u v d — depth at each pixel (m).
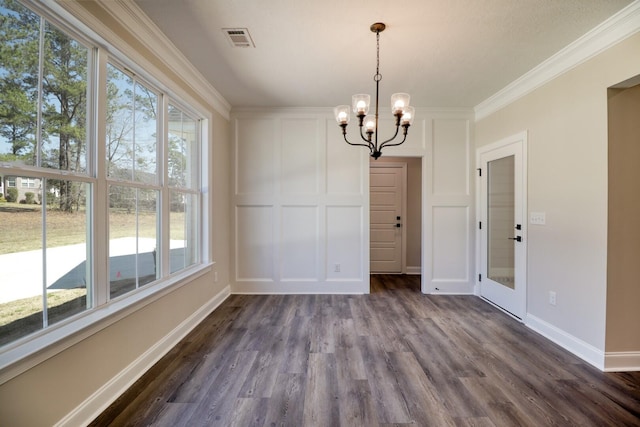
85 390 1.53
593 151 2.16
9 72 1.26
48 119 1.44
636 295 2.07
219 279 3.50
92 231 1.68
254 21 2.03
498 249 3.38
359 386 1.87
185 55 2.49
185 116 2.88
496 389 1.85
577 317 2.29
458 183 3.87
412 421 1.57
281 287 3.88
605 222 2.07
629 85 2.03
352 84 3.09
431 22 2.03
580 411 1.65
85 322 1.53
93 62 1.70
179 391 1.81
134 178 2.10
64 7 1.41
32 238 1.36
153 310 2.15
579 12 1.90
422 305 3.44
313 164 3.87
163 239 2.42
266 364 2.13
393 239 5.27
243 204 3.86
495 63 2.61
